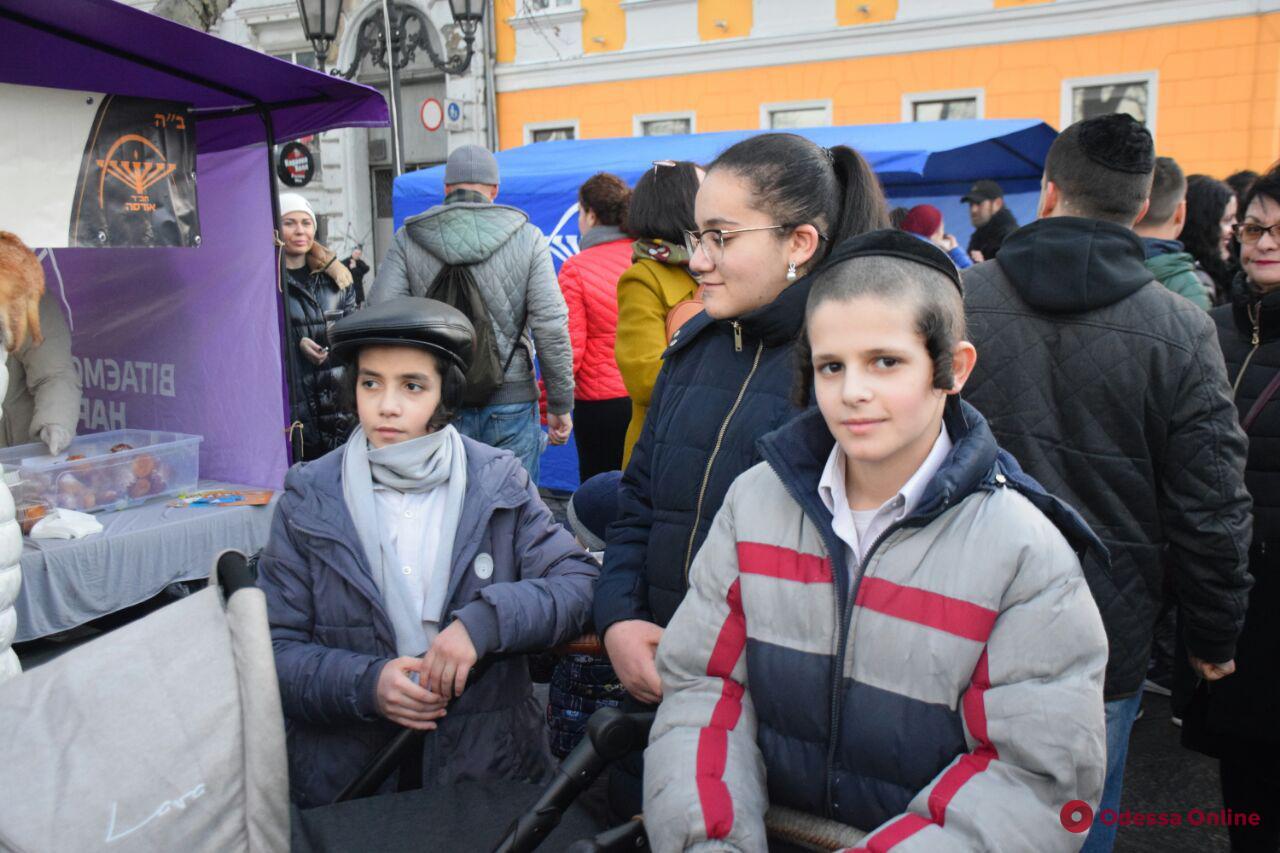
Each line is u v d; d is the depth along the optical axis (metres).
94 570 2.95
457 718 1.79
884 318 1.13
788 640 1.25
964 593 1.15
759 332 1.58
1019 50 11.91
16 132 2.93
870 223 1.59
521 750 1.84
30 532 2.97
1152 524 1.85
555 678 2.27
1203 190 4.12
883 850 1.07
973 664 1.15
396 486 1.78
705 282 1.60
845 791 1.22
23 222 2.96
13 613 1.82
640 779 1.63
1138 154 1.87
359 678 1.63
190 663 1.22
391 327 1.71
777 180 1.53
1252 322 2.41
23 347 3.43
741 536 1.31
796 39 13.13
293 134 3.92
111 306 4.05
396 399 1.75
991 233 6.72
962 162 7.14
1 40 2.95
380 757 1.65
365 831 1.49
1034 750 1.09
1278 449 2.30
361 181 16.39
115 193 3.14
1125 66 11.39
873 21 12.68
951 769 1.13
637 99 14.41
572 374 4.34
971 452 1.18
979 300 1.94
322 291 5.18
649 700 1.62
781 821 1.26
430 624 1.76
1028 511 1.18
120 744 1.15
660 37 14.12
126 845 1.12
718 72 13.77
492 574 1.81
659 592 1.68
